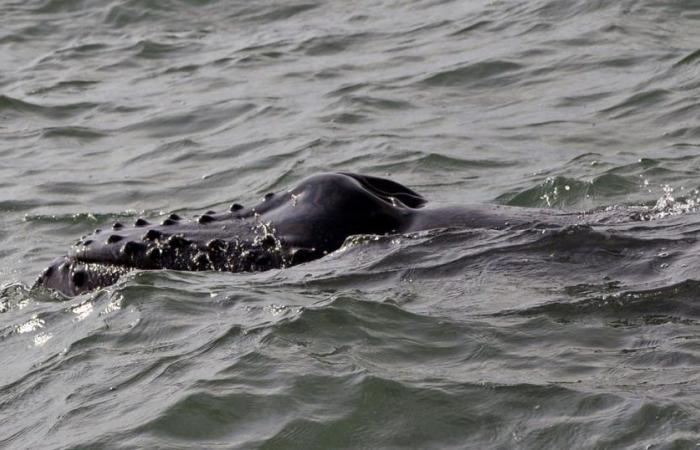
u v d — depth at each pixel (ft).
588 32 219.00
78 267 108.47
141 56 242.37
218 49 241.55
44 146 189.98
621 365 82.84
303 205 108.17
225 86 214.07
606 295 93.35
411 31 236.84
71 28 266.16
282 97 203.10
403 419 78.64
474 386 81.25
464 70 207.72
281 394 81.92
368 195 108.88
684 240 101.81
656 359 83.10
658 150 162.61
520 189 150.30
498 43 220.64
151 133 191.83
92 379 88.89
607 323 89.71
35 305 106.32
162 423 79.87
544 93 194.49
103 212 153.38
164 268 105.50
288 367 85.20
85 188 164.96
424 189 155.02
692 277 94.17
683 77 191.93
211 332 92.89
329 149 173.06
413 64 215.72
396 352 87.66
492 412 78.38
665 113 178.29
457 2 251.80
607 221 108.78
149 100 210.38
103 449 78.02
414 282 98.68
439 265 100.89
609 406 77.00
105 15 270.05
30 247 139.95
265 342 89.35
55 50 253.03
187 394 82.48
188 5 270.46
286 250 104.73
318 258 104.27
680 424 73.77
